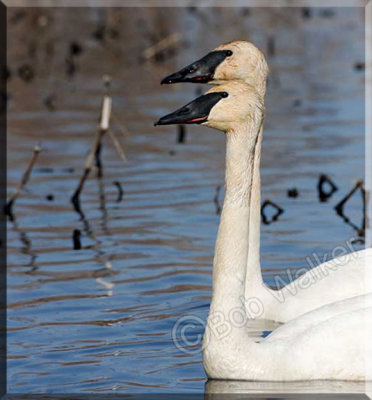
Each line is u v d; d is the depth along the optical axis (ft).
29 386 32.63
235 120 31.63
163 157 67.67
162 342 36.83
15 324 38.99
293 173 62.80
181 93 86.43
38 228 53.06
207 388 32.09
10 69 96.99
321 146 68.95
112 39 109.29
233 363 32.30
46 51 104.53
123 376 33.37
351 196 57.88
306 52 102.06
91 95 86.17
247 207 32.17
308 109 80.18
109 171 64.59
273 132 73.36
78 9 121.39
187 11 121.70
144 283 43.91
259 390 31.73
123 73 95.25
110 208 56.44
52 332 38.01
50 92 87.51
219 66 41.55
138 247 49.29
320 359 32.35
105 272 45.55
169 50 101.55
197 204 56.75
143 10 121.70
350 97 83.66
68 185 61.52
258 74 41.96
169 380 32.94
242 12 121.70
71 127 75.51
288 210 55.42
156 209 56.03
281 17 119.34
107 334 37.73
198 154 68.44
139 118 77.71
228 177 32.14
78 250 49.01
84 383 32.83
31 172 64.34
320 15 120.67
